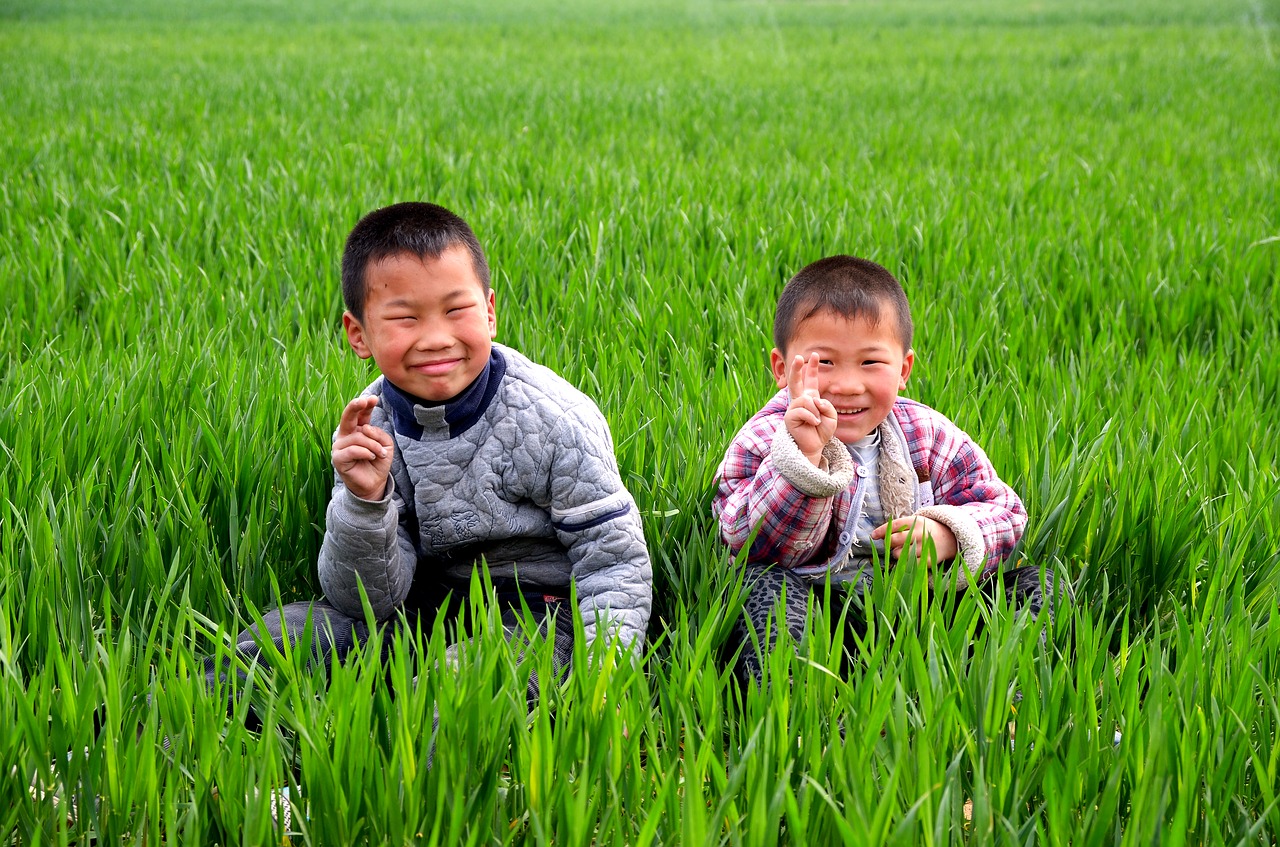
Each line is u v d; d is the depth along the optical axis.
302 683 2.39
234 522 3.05
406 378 2.65
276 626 2.79
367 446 2.56
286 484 3.28
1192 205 7.73
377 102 13.45
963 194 7.96
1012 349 4.75
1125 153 10.16
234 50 22.62
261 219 6.82
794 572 2.93
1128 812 2.18
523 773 2.12
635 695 2.26
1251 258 6.12
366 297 2.62
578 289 5.29
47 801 2.14
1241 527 3.14
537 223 6.52
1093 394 4.20
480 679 2.22
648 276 5.68
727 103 13.74
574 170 8.59
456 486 2.78
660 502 3.29
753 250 6.30
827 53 22.36
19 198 7.32
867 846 1.84
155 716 2.13
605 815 2.10
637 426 3.64
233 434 3.37
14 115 12.05
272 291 5.53
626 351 4.32
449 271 2.59
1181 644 2.50
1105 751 2.23
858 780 1.98
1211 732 2.21
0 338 4.76
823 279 2.84
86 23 32.00
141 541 2.98
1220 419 4.02
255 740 2.26
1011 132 11.55
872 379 2.83
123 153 9.49
